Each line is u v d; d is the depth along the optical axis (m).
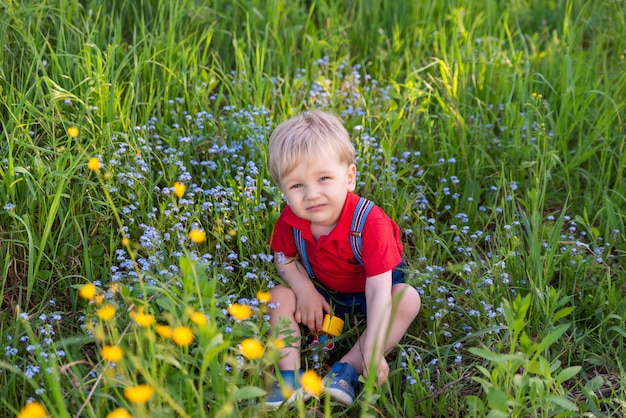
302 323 3.27
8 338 2.91
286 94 4.50
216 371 2.43
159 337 2.88
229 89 4.57
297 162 3.03
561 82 4.76
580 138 4.36
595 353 3.21
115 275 2.99
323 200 3.07
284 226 3.33
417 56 5.04
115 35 4.14
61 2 4.42
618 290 3.52
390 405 2.87
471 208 4.05
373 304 3.05
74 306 3.24
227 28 5.15
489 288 3.39
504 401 2.44
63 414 2.24
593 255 3.63
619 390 2.97
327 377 2.90
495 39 5.22
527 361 2.57
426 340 3.30
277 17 5.12
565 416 2.61
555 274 3.68
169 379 2.49
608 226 3.84
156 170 3.94
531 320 3.29
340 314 3.40
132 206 3.42
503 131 4.40
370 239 3.11
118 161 3.63
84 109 3.81
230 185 3.68
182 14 4.88
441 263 3.70
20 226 3.40
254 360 2.67
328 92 4.55
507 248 3.62
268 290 3.29
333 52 5.07
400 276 3.37
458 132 4.27
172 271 3.16
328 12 5.38
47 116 3.70
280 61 4.95
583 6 5.41
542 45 5.58
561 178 4.25
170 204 3.50
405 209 3.80
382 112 4.57
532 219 3.50
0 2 4.11
